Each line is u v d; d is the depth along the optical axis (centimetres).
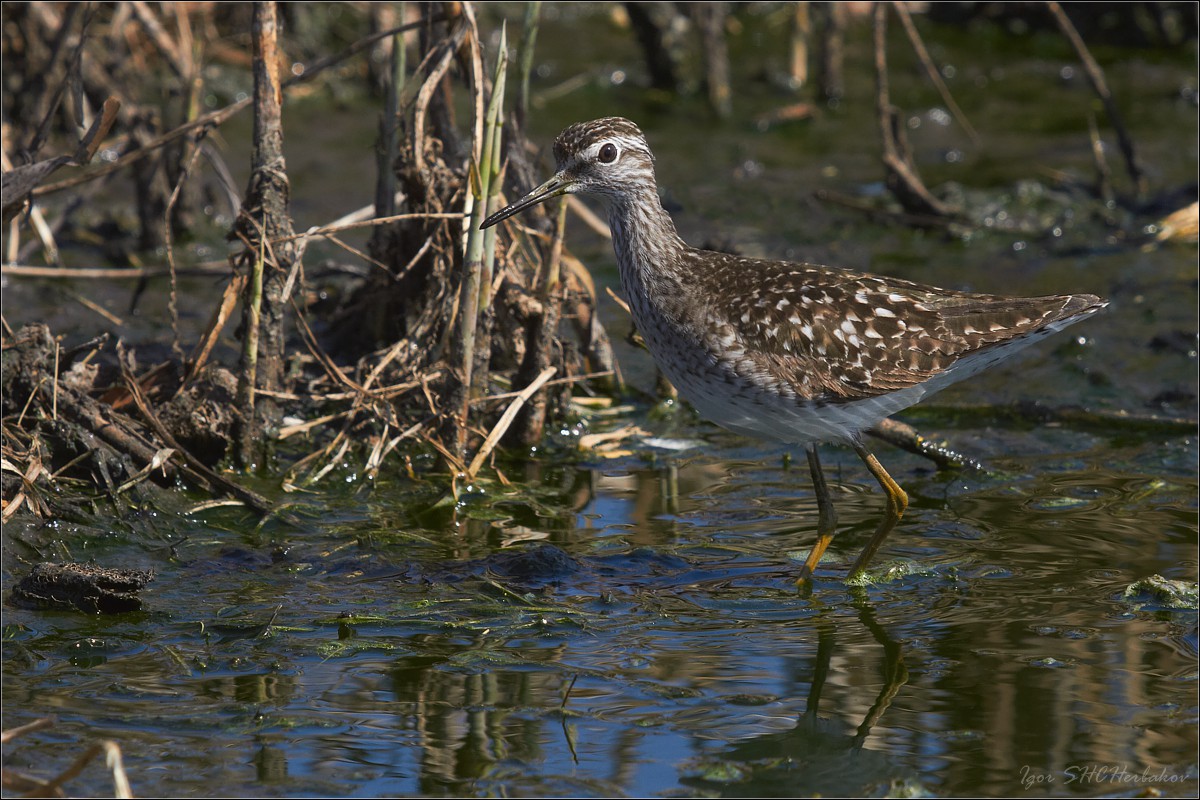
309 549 1056
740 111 2170
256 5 1162
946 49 2444
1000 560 1048
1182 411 1303
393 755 790
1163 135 2022
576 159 1093
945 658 905
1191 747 796
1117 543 1070
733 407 1061
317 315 1468
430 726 820
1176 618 953
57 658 891
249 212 1177
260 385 1202
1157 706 839
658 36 2200
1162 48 2398
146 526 1073
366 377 1273
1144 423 1286
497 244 1247
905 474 1220
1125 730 814
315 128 2045
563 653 912
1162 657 899
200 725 816
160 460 1110
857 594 1003
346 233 1714
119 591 948
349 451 1227
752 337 1034
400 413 1250
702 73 2227
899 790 758
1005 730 817
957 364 1045
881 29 1700
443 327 1228
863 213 1800
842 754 796
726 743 808
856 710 842
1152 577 998
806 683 877
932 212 1745
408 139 1227
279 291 1189
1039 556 1052
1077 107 2159
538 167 1395
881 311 1038
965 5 2527
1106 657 901
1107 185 1803
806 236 1727
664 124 2112
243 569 1023
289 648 909
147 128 1628
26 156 1256
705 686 872
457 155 1308
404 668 890
